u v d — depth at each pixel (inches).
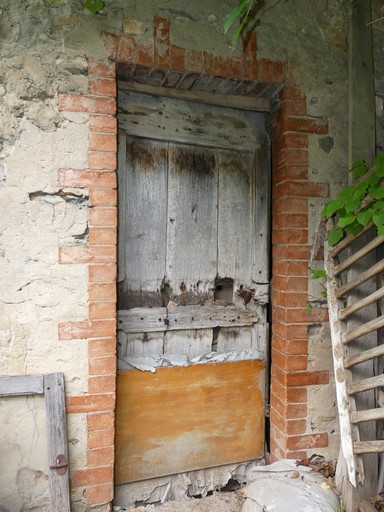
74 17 80.4
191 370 97.6
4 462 77.8
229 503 94.3
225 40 88.9
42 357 79.8
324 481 87.0
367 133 96.7
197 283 101.1
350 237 85.5
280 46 93.0
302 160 94.6
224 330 103.3
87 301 81.6
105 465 83.6
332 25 97.3
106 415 83.2
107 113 81.9
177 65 85.4
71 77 80.0
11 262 78.0
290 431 94.5
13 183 77.7
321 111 96.0
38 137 78.6
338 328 84.6
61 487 76.7
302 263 95.0
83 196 80.9
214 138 100.3
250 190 104.1
